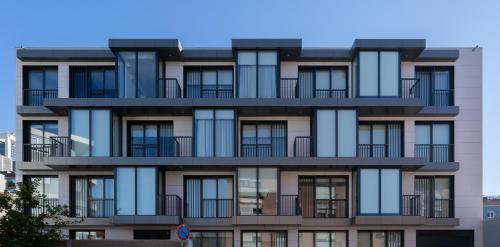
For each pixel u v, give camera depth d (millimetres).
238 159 18812
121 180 18953
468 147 20250
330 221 19219
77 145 19219
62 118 20594
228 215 20031
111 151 19172
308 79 20703
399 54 19328
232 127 19250
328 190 20203
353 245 19453
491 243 21188
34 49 20250
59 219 16953
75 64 20547
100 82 20703
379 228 19578
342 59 20359
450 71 20672
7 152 58531
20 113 20156
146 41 19094
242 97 19344
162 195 19250
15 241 14672
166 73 20422
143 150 20500
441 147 20344
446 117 20344
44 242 15508
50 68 20844
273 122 20578
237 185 18984
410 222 18516
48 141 20719
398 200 18859
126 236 19531
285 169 19781
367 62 19359
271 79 19453
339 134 19094
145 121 20531
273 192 18953
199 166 19344
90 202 20188
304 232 19875
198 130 19281
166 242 16422
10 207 15320
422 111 19766
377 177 18953
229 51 20188
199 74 20750
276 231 19531
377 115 20234
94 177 20391
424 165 19031
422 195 20250
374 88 19281
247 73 19484
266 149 20422
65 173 20234
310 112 19922
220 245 19688
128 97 19203
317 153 19062
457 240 19859
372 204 18844
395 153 20344
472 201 20000
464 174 20125
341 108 19156
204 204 20172
